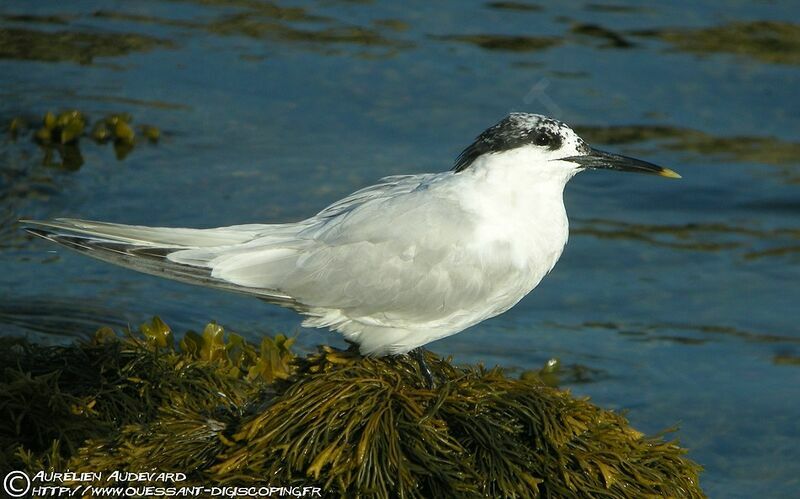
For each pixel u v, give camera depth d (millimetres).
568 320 13617
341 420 8062
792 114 17969
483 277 9039
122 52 19047
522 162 9094
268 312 13102
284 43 19562
